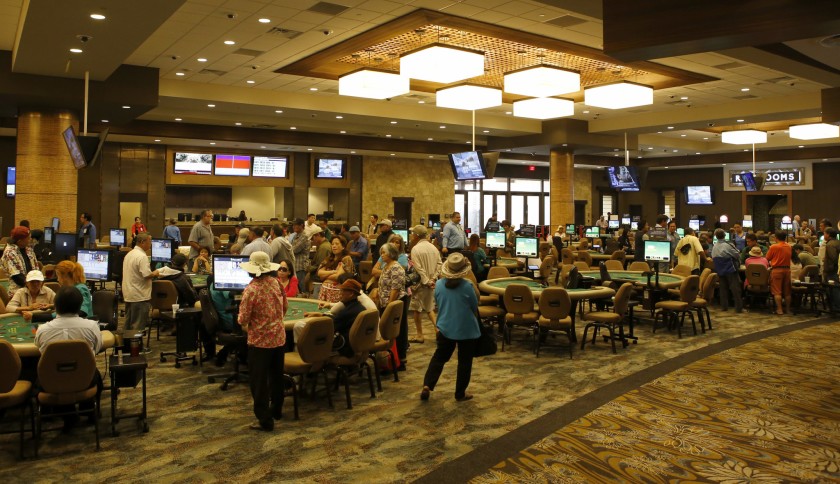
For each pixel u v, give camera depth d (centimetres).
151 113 1560
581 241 1703
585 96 1329
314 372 542
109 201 1902
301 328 525
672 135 2245
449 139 2061
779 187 2630
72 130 1024
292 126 1777
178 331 667
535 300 780
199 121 1691
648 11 576
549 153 2128
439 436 473
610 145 1959
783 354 755
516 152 2350
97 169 1884
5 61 1073
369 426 495
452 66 998
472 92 1297
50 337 429
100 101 1153
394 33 991
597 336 874
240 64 1195
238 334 592
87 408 487
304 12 886
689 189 2753
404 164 2416
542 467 413
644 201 3089
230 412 527
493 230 1719
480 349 566
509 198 2805
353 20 926
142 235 724
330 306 641
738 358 734
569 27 976
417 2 853
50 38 863
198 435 472
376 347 584
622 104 1316
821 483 389
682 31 557
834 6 489
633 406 547
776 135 2238
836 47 789
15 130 1669
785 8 510
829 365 696
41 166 1170
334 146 1958
